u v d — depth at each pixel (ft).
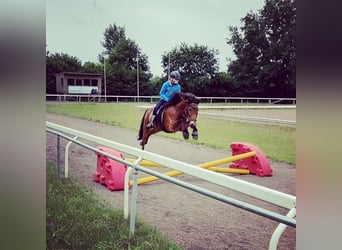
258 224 4.91
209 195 3.62
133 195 5.34
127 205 5.74
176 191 5.72
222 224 5.17
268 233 4.81
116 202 6.14
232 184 3.75
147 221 5.66
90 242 5.91
